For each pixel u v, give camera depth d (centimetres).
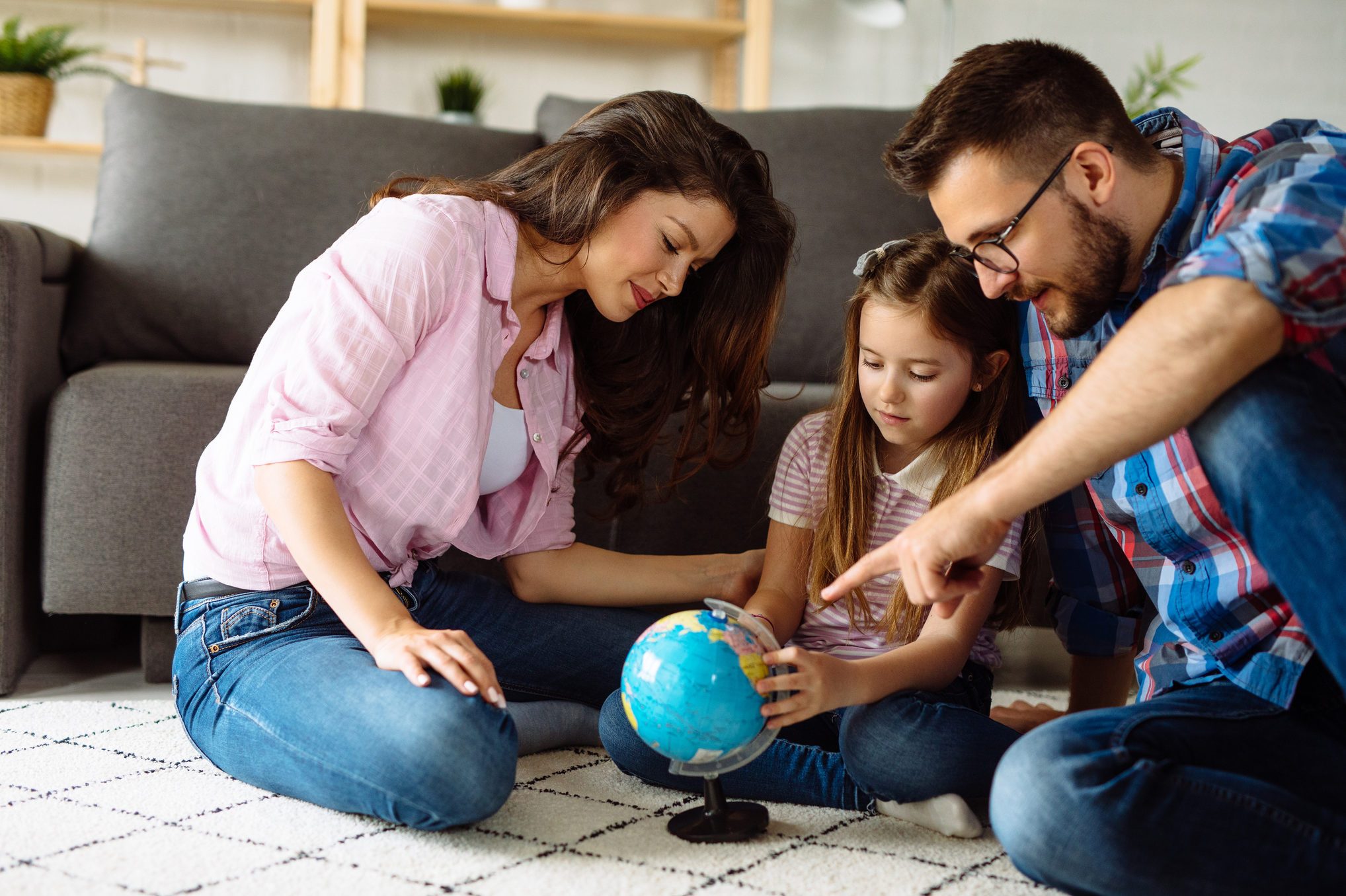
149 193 217
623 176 137
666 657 111
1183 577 120
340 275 131
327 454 126
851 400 148
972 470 143
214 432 179
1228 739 103
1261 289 90
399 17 342
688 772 115
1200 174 114
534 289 146
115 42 334
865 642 146
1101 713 105
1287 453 92
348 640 128
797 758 130
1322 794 102
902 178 117
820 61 387
